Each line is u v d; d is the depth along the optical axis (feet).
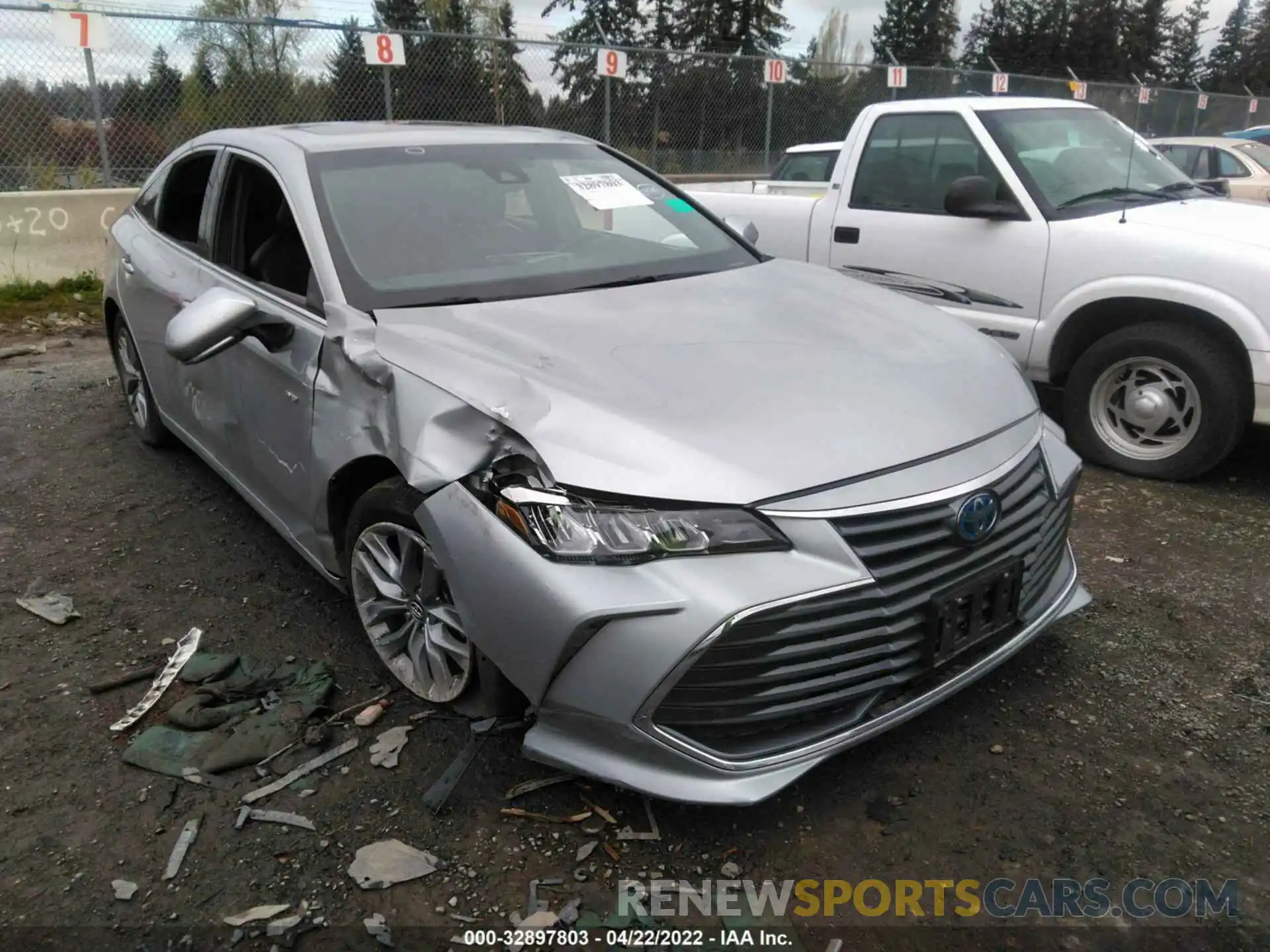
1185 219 15.56
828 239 19.61
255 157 12.09
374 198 11.10
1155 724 9.43
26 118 29.50
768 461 7.45
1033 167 17.01
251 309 10.16
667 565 7.17
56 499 14.73
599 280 10.98
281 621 11.28
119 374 17.61
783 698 7.45
